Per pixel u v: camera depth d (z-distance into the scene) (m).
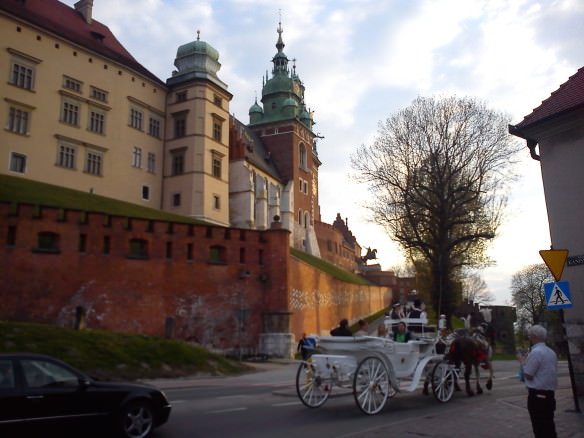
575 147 14.83
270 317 35.12
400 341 13.95
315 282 46.62
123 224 30.92
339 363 11.95
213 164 57.38
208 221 55.16
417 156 41.09
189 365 22.86
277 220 37.59
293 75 101.56
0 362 8.15
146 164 54.34
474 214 40.38
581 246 14.36
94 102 48.75
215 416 11.34
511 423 10.18
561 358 48.38
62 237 28.77
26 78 43.47
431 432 9.30
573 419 10.73
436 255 40.06
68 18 51.69
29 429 7.96
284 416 11.37
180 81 57.28
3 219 27.36
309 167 92.31
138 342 23.08
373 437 8.88
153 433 9.49
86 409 8.51
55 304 27.88
